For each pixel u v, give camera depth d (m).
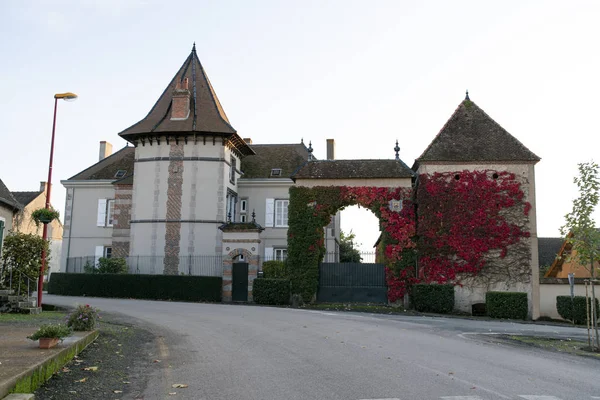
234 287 26.36
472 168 25.00
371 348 10.91
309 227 25.61
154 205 30.47
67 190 36.72
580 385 7.73
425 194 25.06
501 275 24.11
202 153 30.61
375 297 25.44
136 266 30.03
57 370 7.82
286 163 36.62
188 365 8.95
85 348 10.05
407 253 24.97
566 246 27.39
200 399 6.59
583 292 23.42
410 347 11.21
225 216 30.80
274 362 9.18
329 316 18.39
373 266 25.64
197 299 26.38
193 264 29.52
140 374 8.20
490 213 24.53
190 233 30.00
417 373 8.23
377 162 26.45
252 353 10.16
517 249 24.19
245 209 35.06
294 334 13.09
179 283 26.73
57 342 8.81
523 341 13.28
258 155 37.69
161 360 9.41
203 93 32.62
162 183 30.59
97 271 29.81
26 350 8.19
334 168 26.25
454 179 25.03
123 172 36.97
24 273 18.92
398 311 22.77
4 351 8.08
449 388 7.20
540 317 23.61
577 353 11.50
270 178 35.09
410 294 24.73
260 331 13.62
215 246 29.91
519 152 24.89
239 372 8.30
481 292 24.16
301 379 7.74
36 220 18.81
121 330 13.12
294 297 24.39
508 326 17.97
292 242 25.59
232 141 31.70
